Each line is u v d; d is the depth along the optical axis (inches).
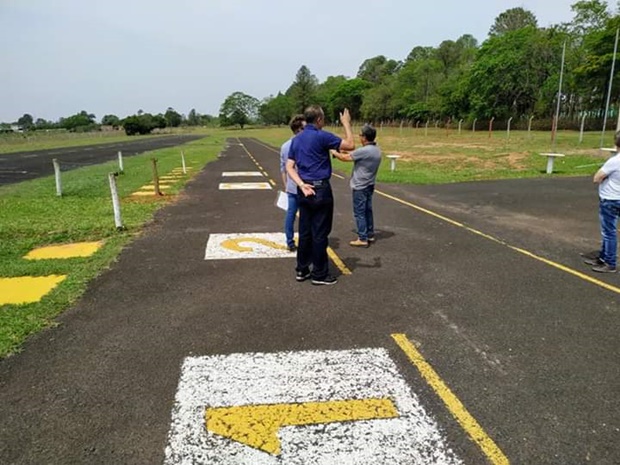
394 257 230.7
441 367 124.4
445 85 2746.1
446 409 105.9
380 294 178.9
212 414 104.3
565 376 119.6
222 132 3902.6
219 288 185.6
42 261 222.5
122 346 136.5
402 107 3161.9
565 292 180.7
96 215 339.9
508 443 93.9
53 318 156.6
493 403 108.0
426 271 207.8
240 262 222.1
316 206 180.5
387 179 547.2
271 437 96.3
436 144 1242.6
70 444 93.9
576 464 87.7
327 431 98.4
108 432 97.7
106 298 175.0
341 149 182.7
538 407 106.2
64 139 2310.5
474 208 367.9
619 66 1519.4
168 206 382.9
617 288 185.2
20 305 166.6
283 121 5329.7
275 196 438.9
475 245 253.0
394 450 92.1
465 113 2588.6
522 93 2241.6
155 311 162.4
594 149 884.0
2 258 229.9
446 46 3521.2
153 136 2913.4
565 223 308.5
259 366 125.1
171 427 99.6
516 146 1064.8
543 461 88.7
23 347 135.8
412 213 348.5
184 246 252.2
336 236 277.6
